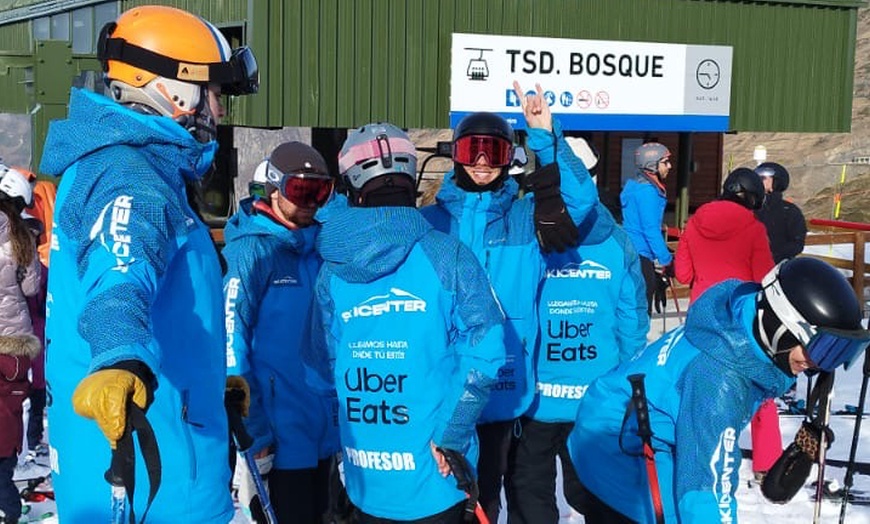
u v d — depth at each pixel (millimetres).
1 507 4738
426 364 3230
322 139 11891
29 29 15992
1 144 10297
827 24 14141
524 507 4359
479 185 4066
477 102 11664
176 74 2385
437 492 3260
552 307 4359
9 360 4629
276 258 3936
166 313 2357
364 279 3248
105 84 2471
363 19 11047
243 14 10562
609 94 12367
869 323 10586
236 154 10961
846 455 6262
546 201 3996
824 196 32375
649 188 8227
